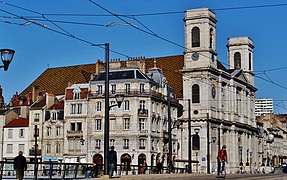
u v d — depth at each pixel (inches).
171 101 3491.6
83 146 3243.1
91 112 3248.0
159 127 3299.7
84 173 1588.3
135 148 3100.4
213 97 3786.9
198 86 3718.0
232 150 4013.3
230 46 4512.8
